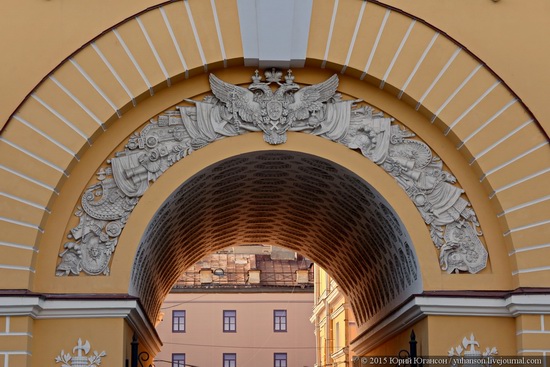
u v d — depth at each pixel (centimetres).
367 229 1891
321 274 4428
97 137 1590
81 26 1590
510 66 1630
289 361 6012
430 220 1620
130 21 1595
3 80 1565
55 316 1539
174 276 2383
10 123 1546
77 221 1581
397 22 1627
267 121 1620
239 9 1612
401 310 1730
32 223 1528
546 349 1546
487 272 1611
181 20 1605
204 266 5969
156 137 1611
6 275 1505
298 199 1997
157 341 2350
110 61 1584
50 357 1530
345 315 3622
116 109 1574
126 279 1564
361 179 1627
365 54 1617
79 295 1545
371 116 1642
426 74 1617
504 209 1590
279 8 1617
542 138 1602
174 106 1627
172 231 1891
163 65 1590
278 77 1631
